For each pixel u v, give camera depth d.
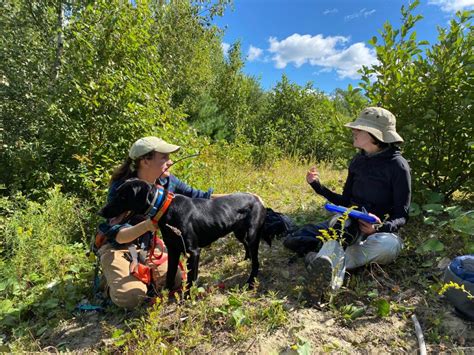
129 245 3.14
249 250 3.23
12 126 6.40
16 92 6.61
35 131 6.32
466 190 4.09
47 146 5.57
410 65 3.96
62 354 2.39
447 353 2.14
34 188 5.36
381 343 2.28
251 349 2.29
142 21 5.62
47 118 5.45
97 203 4.58
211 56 21.16
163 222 2.74
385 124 2.92
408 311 2.54
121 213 2.71
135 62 5.61
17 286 3.13
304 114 13.62
